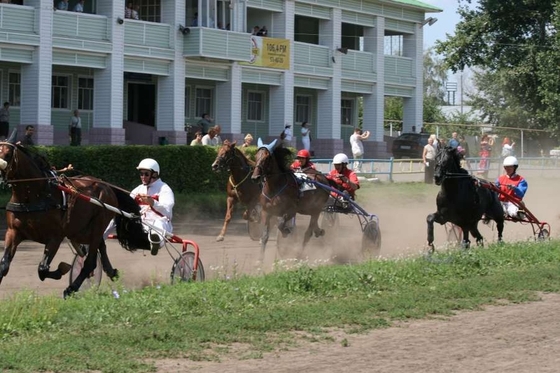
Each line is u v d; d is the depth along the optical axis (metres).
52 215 11.60
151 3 39.25
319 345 9.59
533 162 46.38
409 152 48.41
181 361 8.78
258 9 43.22
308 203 16.77
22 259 16.55
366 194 30.12
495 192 17.59
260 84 44.31
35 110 33.62
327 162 35.31
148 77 40.00
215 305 10.98
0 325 9.45
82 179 12.39
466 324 10.78
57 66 36.75
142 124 39.53
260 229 19.34
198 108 42.72
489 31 59.09
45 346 8.91
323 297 11.95
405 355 9.24
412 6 49.91
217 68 41.06
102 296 11.27
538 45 58.22
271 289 11.98
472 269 14.42
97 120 36.53
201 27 38.94
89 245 12.19
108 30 36.09
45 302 10.39
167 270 14.86
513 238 20.95
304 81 45.31
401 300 11.77
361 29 50.25
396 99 85.94
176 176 27.81
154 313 10.47
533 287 13.12
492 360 9.09
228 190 19.78
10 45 32.88
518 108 64.31
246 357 9.00
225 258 16.80
